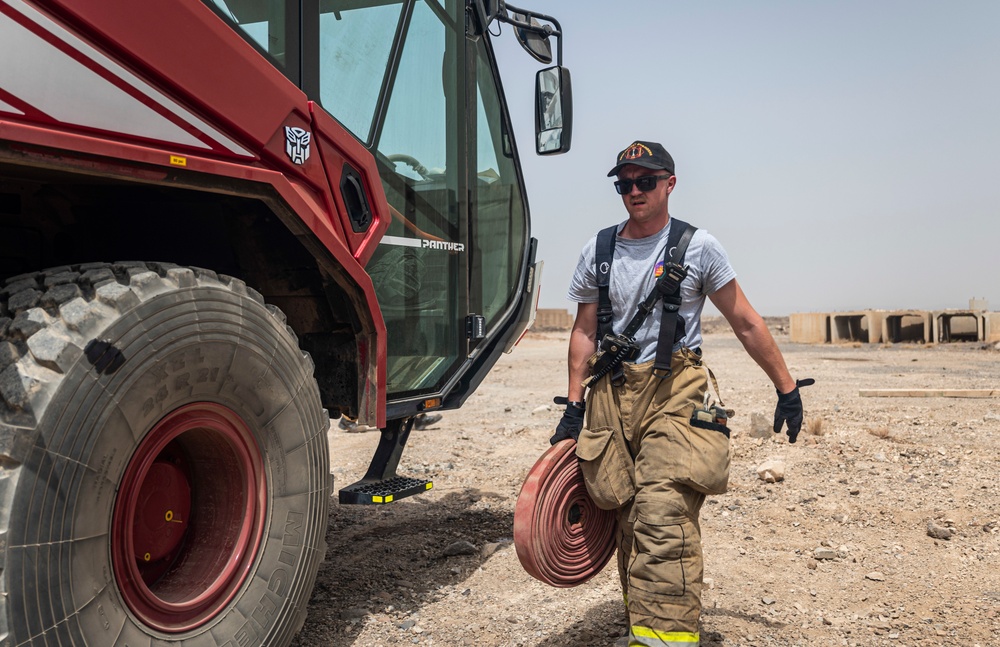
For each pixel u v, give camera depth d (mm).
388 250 3955
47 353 2197
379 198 3555
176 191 3057
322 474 3227
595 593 3961
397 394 4105
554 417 9727
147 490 2695
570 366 3299
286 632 3031
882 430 7203
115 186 2986
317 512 3186
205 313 2654
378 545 4734
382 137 3869
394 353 4039
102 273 2467
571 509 3107
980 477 5773
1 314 2316
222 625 2756
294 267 3451
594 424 3082
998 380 12328
